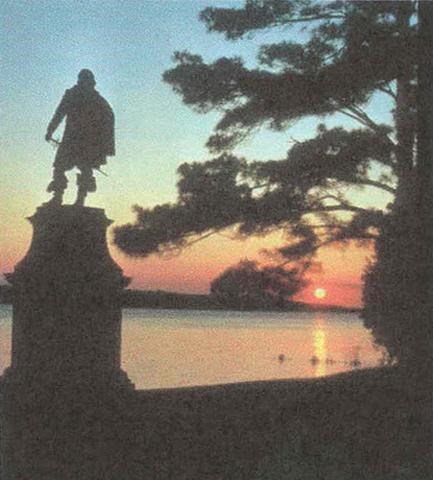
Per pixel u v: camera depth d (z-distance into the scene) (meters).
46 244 11.34
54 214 11.38
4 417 10.35
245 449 9.80
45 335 11.09
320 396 11.05
